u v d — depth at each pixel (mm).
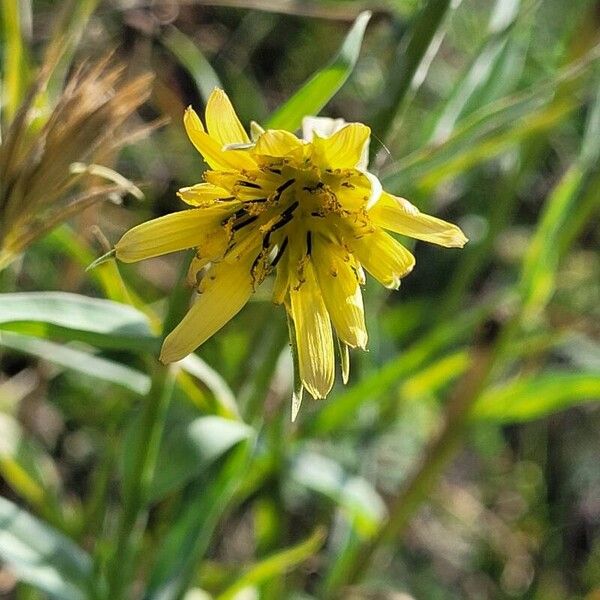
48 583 155
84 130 131
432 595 285
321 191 125
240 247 125
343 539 223
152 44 235
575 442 328
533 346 200
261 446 193
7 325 135
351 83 264
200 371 150
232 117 121
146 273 255
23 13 179
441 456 201
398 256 125
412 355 191
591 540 313
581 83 193
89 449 246
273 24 282
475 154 190
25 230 137
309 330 127
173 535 166
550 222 191
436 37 151
